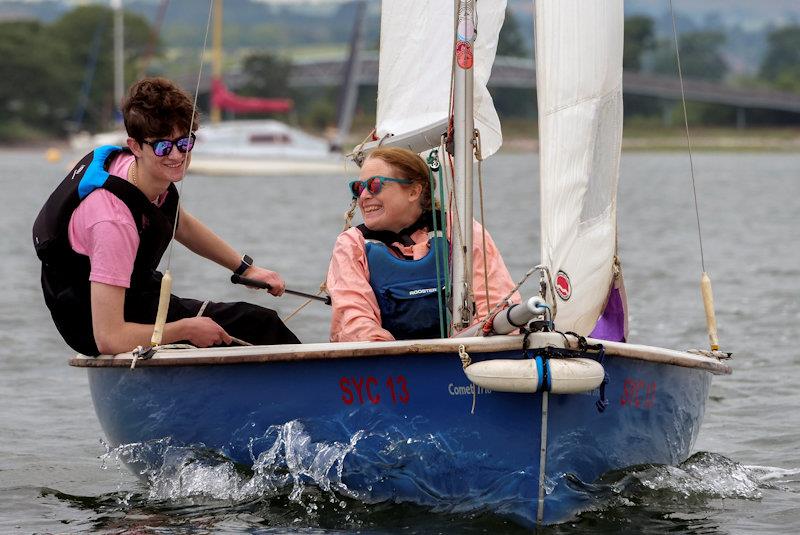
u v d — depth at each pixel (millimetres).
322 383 12070
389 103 16031
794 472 14688
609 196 11695
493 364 11086
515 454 11656
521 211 68438
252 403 12336
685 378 13109
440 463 11922
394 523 11898
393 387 11867
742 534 12031
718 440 16656
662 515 12508
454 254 12289
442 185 13023
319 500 12469
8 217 65375
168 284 12508
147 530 12102
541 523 11734
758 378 21000
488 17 13953
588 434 12023
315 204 76688
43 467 15266
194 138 13008
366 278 13000
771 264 40031
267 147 118125
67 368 22281
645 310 29156
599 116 11445
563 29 11281
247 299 30328
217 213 67312
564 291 11492
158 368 12586
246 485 12688
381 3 16094
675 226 59094
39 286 34406
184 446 12938
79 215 12852
